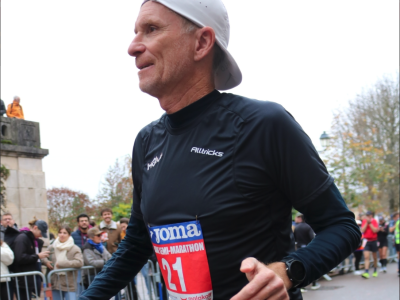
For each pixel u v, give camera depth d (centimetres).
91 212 2209
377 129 2584
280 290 85
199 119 121
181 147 121
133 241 148
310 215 112
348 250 106
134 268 150
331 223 109
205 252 110
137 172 142
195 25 123
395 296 820
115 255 149
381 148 2564
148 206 122
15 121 1291
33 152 1295
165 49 122
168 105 127
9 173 1230
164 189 118
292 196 112
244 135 113
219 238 110
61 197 2278
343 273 1165
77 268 556
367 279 1045
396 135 2556
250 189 110
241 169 111
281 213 115
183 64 122
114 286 144
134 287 575
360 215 1188
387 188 2555
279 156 111
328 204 109
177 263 114
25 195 1262
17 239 554
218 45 127
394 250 1448
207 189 111
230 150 113
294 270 97
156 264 579
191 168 116
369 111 2600
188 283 112
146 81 125
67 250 557
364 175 1655
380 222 1486
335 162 1376
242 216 110
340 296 845
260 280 83
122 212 1379
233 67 132
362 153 1733
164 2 122
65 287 549
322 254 101
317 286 943
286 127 111
